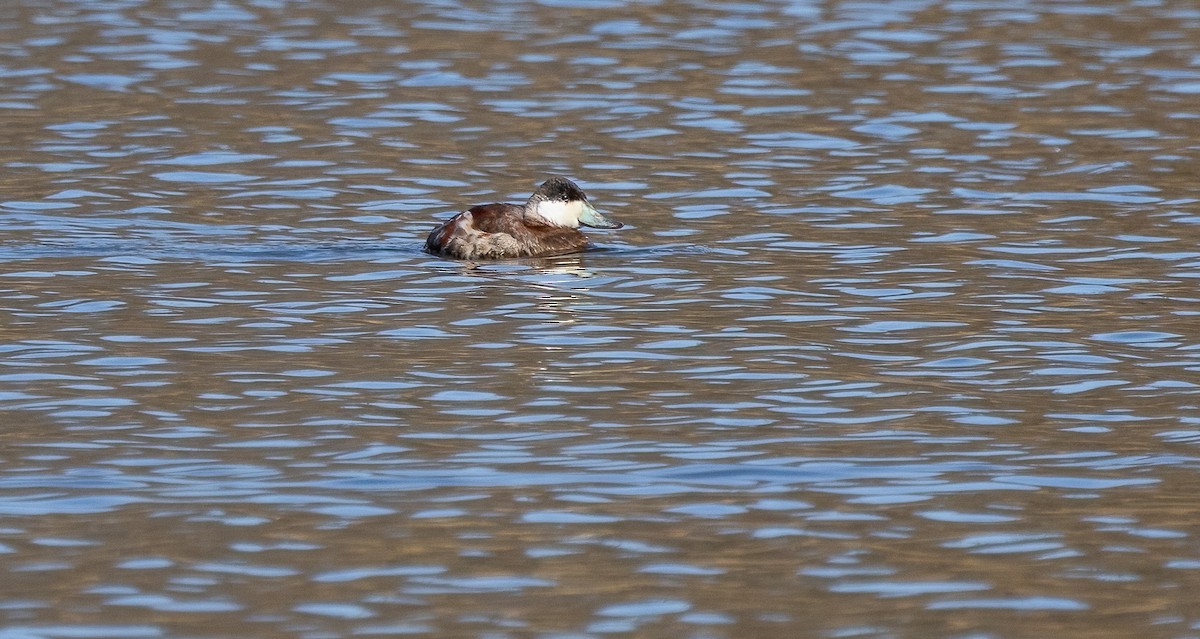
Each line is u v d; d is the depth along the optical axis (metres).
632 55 29.86
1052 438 11.86
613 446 11.65
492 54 29.94
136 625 8.74
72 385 12.92
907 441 11.78
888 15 33.47
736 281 16.62
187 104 26.00
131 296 15.75
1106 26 32.34
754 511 10.45
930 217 19.55
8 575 9.36
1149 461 11.35
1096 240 18.33
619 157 22.98
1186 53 29.88
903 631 8.75
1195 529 10.16
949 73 28.39
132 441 11.65
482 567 9.54
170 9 33.84
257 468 11.12
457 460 11.34
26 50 29.78
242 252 17.70
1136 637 8.70
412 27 32.25
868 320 15.12
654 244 18.33
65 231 18.45
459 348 14.16
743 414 12.38
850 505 10.56
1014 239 18.42
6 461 11.18
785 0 35.00
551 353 14.02
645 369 13.56
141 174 21.64
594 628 8.76
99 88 27.02
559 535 10.03
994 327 14.86
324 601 9.06
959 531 10.14
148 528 10.06
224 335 14.46
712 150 23.36
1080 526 10.22
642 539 9.98
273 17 33.19
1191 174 21.64
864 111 25.69
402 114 25.59
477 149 23.45
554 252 17.84
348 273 16.86
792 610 9.01
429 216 19.75
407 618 8.86
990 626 8.83
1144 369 13.54
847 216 19.67
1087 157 22.69
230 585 9.27
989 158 22.70
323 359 13.77
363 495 10.65
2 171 21.64
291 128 24.56
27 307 15.26
